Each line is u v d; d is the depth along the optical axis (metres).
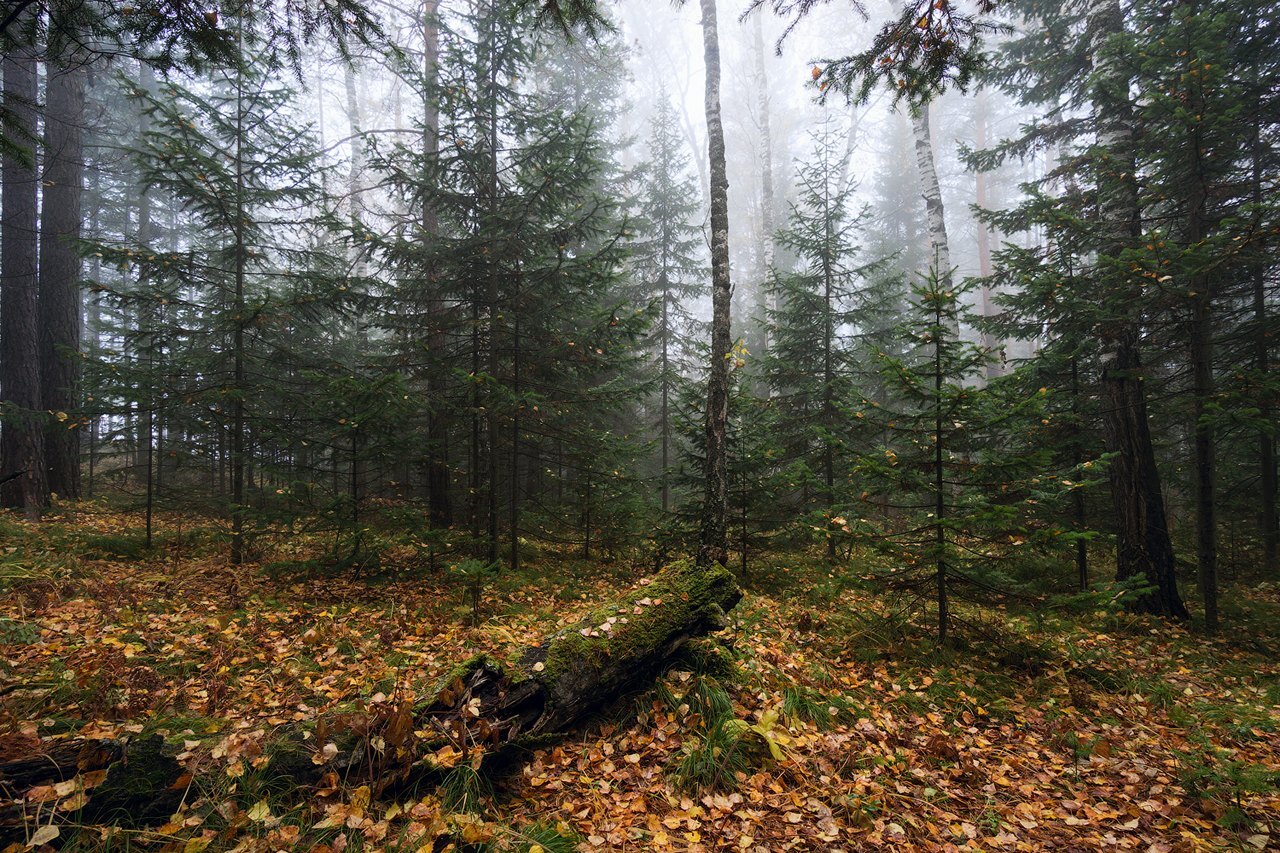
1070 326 9.33
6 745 2.76
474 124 9.97
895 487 6.48
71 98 13.27
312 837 2.86
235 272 9.41
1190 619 8.37
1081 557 9.53
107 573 7.77
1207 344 8.41
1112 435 9.09
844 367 13.68
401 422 8.78
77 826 2.57
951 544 6.21
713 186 8.67
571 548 11.67
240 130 9.34
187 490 11.72
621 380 10.71
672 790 3.70
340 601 7.15
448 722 3.52
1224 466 12.73
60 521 11.06
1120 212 8.88
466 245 9.59
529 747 3.79
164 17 3.80
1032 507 6.42
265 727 3.41
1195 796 4.05
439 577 8.24
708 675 4.78
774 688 4.97
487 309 10.26
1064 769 4.35
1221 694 5.89
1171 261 7.34
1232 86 7.73
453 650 5.50
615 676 4.25
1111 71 8.84
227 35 4.00
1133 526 8.80
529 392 8.88
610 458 10.64
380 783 3.15
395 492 10.30
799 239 13.31
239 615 6.21
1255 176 9.66
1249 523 12.33
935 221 13.99
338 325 15.66
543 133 9.82
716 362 8.31
